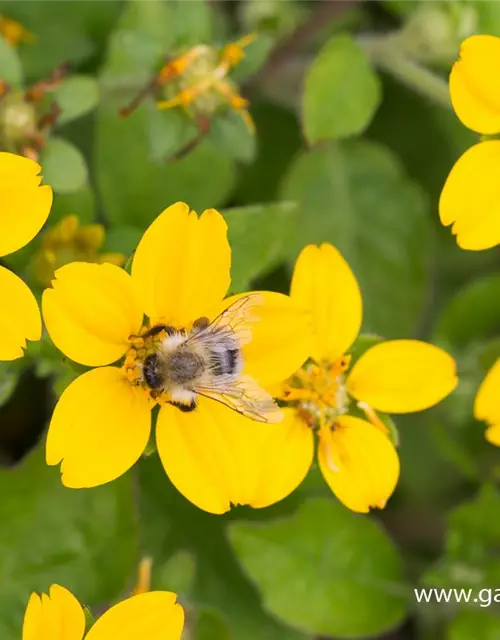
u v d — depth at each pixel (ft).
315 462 0.98
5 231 0.90
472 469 1.13
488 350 1.09
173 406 0.93
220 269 0.93
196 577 1.11
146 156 1.06
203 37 1.01
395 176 1.17
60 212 1.01
